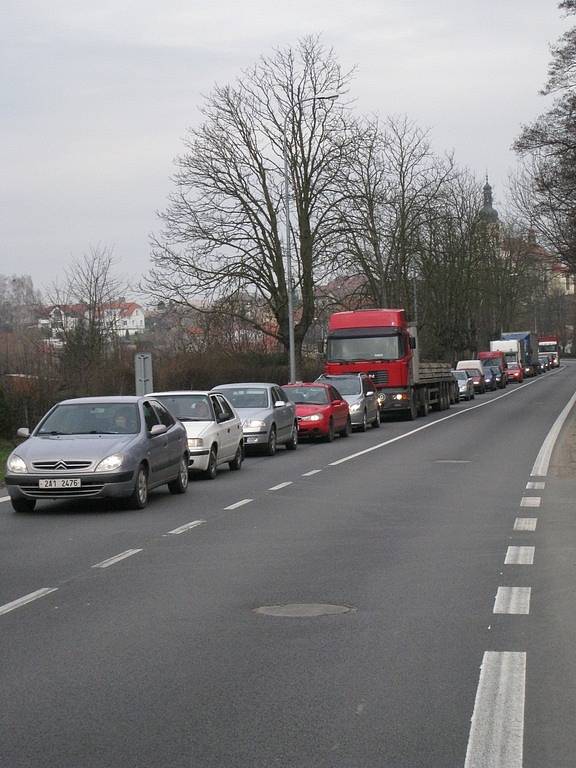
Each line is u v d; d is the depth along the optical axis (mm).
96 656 7297
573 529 13141
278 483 19500
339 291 58812
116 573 10594
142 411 17203
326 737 5551
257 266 48562
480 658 7121
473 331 89875
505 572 10344
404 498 16750
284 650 7402
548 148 38875
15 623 8383
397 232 62094
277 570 10617
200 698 6270
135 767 5148
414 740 5492
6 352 31625
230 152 48594
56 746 5457
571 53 38156
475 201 83688
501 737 5527
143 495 16188
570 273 44812
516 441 29141
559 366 139000
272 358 52344
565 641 7578
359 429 36156
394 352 40750
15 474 15555
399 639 7691
